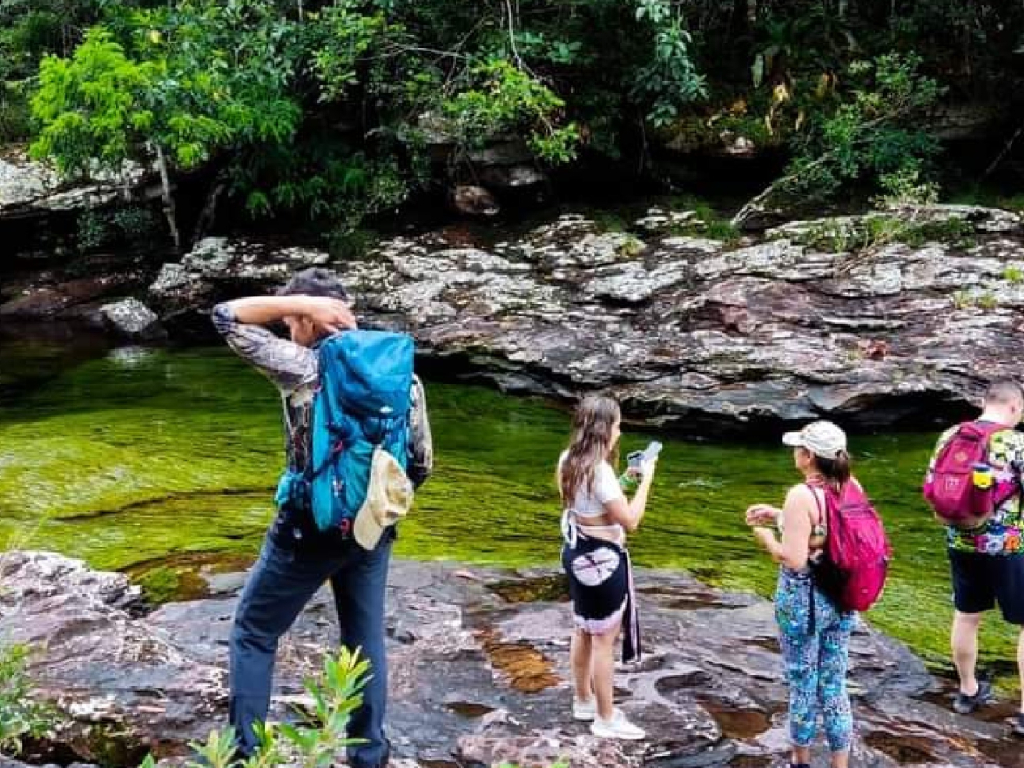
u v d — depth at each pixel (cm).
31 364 1427
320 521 335
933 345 1108
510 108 1421
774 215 1464
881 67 1469
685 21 1593
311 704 450
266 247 1659
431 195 1686
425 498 863
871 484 895
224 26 1562
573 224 1519
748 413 1042
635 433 1095
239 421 1093
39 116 1539
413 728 464
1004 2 1553
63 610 529
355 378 335
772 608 639
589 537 439
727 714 498
